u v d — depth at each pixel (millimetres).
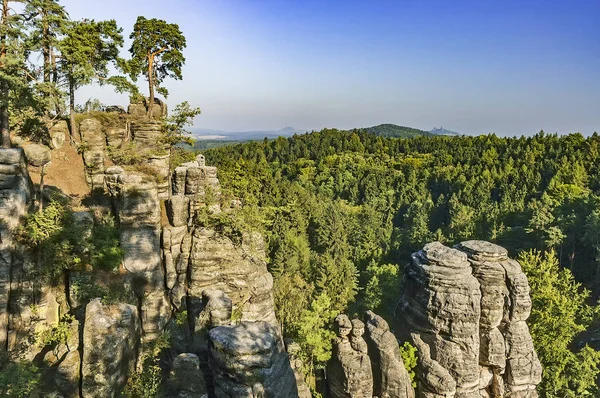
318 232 103812
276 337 26609
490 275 41031
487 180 143625
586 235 75625
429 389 37625
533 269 52906
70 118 38812
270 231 86750
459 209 116938
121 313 26031
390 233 119562
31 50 32938
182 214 36969
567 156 146500
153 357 29328
